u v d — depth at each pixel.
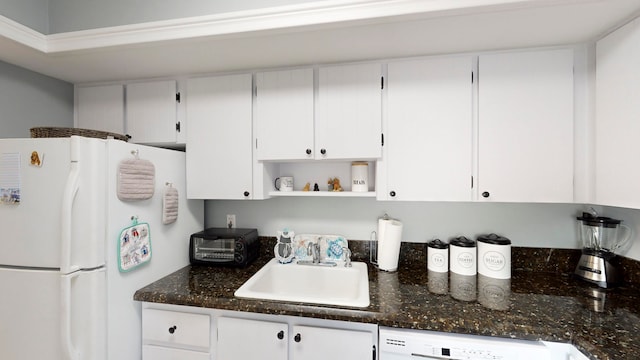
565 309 1.08
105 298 1.14
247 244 1.64
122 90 1.70
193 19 1.21
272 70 1.56
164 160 1.47
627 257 1.32
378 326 1.08
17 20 1.33
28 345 1.11
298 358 1.13
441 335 1.01
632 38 1.06
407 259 1.69
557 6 1.01
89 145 1.10
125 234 1.21
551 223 1.55
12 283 1.12
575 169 1.30
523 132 1.33
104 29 1.27
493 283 1.37
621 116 1.10
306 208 1.82
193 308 1.24
